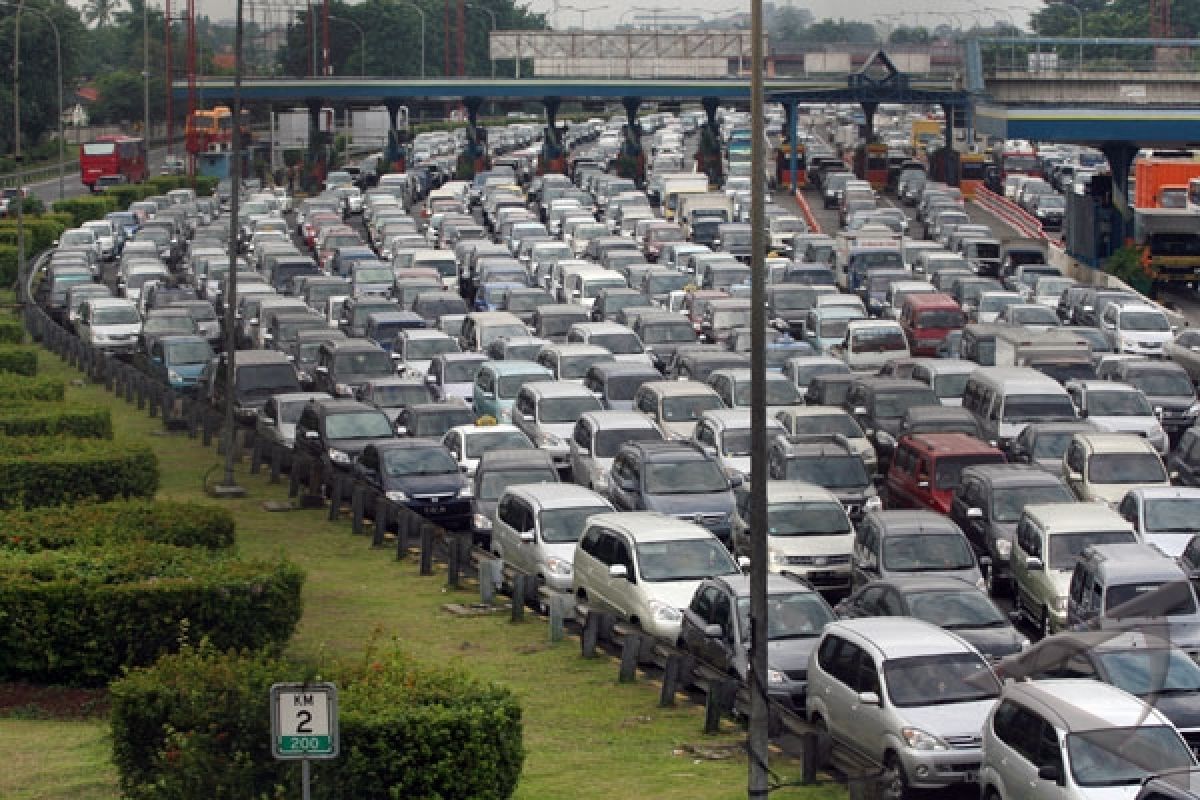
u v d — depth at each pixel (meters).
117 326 60.56
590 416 39.62
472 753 17.52
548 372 45.88
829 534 31.39
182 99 160.50
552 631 28.11
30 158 154.50
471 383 47.81
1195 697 21.44
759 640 19.08
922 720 20.95
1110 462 35.72
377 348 49.84
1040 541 29.48
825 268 65.94
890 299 61.62
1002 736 19.84
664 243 79.38
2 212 101.94
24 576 24.27
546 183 111.56
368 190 117.25
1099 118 82.56
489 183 112.44
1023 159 135.62
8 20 157.75
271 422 44.25
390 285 66.25
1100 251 82.31
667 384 43.06
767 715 19.36
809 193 119.69
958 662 21.69
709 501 34.47
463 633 28.78
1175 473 38.97
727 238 79.81
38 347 63.00
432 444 38.28
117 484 32.84
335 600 30.98
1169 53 129.75
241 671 18.22
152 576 24.58
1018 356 46.94
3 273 79.44
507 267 68.19
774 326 57.06
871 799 19.83
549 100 138.00
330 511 38.00
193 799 17.36
